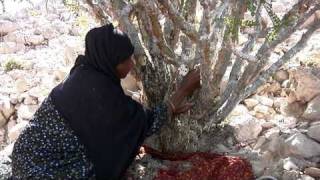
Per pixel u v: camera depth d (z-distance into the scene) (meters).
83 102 2.78
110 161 2.86
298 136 3.37
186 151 3.29
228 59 3.13
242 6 2.80
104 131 2.81
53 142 2.82
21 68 4.79
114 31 2.77
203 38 2.81
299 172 3.15
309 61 3.95
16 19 5.48
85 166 2.85
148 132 2.97
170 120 3.08
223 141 3.44
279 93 3.93
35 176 2.81
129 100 2.89
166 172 3.09
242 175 3.05
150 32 3.02
